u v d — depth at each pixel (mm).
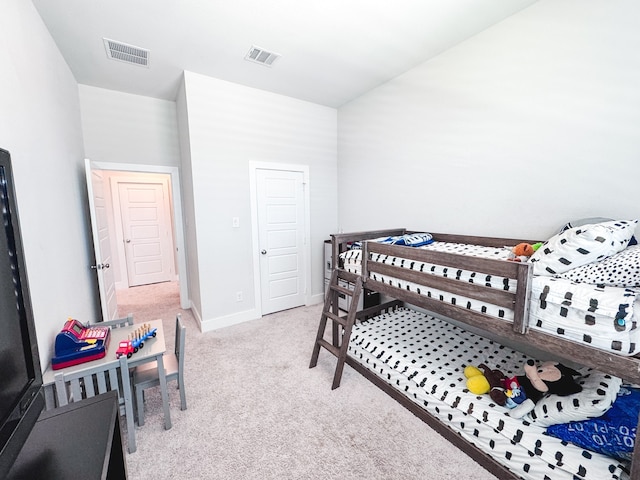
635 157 1568
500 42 2088
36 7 1785
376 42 2312
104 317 2584
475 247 2236
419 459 1475
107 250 2988
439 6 1898
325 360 2469
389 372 1994
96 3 1796
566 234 1257
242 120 3123
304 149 3648
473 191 2359
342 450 1531
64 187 2127
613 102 1620
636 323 973
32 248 1444
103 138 3160
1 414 735
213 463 1454
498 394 1489
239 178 3166
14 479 781
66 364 1449
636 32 1519
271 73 2822
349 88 3213
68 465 820
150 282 5238
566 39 1771
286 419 1763
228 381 2160
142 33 2141
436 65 2535
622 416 1161
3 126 1263
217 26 2074
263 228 3424
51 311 1623
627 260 1090
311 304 3955
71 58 2439
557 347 1135
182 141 3225
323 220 3949
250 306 3387
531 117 1969
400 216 3051
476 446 1474
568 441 1229
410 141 2857
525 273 1189
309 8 1895
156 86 3104
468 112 2334
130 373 1811
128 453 1505
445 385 1690
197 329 3133
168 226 5352
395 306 3027
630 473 992
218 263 3105
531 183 2004
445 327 2500
